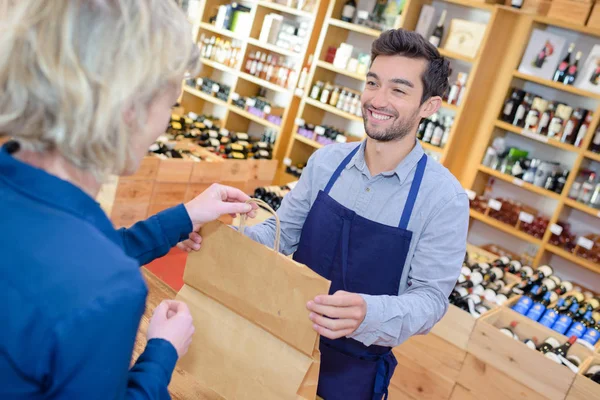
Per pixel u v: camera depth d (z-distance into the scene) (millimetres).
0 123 760
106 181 852
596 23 4312
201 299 1496
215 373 1471
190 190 4914
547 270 4258
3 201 772
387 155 1751
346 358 1735
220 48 6727
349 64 5570
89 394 744
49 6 759
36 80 752
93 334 733
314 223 1808
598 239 4547
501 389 3166
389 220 1758
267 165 5609
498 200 4914
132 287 784
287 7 6027
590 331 3504
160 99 878
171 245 1327
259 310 1376
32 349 714
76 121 761
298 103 6066
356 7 5746
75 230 783
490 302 3674
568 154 4746
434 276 1676
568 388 2965
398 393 3492
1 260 736
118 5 787
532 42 4594
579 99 4668
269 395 1385
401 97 1667
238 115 6668
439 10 5211
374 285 1738
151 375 893
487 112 4871
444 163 4805
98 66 772
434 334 3348
